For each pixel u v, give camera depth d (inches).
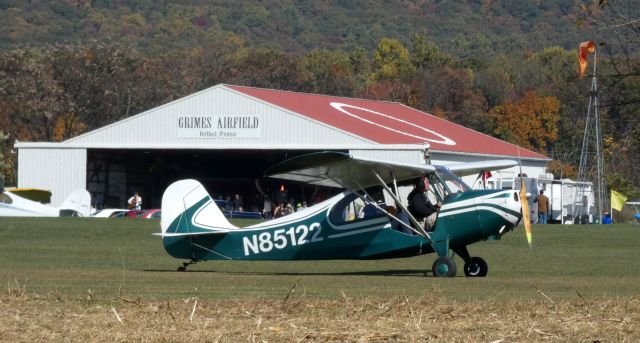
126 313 1501.0
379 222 2314.2
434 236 2283.5
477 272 2331.4
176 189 2421.3
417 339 1299.2
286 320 1444.4
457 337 1314.0
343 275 2331.4
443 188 2299.5
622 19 1627.7
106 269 2532.0
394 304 1583.4
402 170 2246.6
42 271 2383.1
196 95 6584.6
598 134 4284.0
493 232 2267.5
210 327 1385.3
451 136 7106.3
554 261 2832.2
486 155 6811.0
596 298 1713.8
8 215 5438.0
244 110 6510.8
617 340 1300.4
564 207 6481.3
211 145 6540.4
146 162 7691.9
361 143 6205.7
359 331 1354.6
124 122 6643.7
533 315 1487.5
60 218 4616.1
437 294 1770.4
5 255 3011.8
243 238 2386.8
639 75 1659.7
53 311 1519.4
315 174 2231.8
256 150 6579.7
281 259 2372.0
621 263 2778.1
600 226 4382.4
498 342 1277.1
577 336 1327.5
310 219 2353.6
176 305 1576.0
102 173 7288.4
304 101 7017.7
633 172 7278.5
